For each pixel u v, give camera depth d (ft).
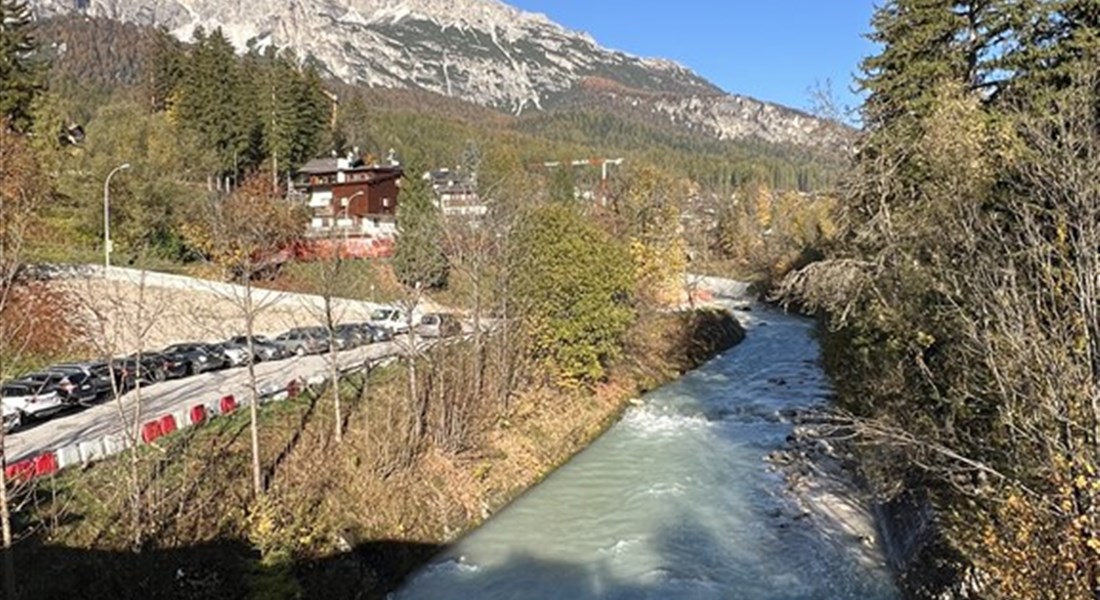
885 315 69.10
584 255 121.29
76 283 128.88
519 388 116.37
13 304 96.43
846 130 91.97
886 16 93.35
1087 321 36.91
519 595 68.18
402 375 108.99
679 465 102.58
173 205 172.76
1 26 169.78
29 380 86.17
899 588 64.13
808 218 240.73
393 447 84.89
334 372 84.02
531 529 82.99
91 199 162.91
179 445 73.82
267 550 61.36
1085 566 33.83
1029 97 72.28
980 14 85.66
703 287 291.58
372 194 257.34
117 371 98.02
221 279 153.58
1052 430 37.86
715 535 79.51
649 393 143.33
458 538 80.74
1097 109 50.29
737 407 131.95
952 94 76.13
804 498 88.12
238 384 104.63
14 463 65.82
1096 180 39.91
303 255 186.91
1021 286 42.98
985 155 63.98
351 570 67.56
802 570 70.33
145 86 306.55
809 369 163.02
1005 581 39.11
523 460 98.53
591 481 97.35
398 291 172.45
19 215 56.18
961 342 51.96
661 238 196.24
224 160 231.91
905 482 70.44
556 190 252.62
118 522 59.93
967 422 56.49
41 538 55.21
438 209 160.86
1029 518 38.06
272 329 148.05
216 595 58.13
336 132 348.59
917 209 69.87
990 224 50.39
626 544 78.07
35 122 171.73
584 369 123.13
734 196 389.80
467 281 139.44
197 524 63.16
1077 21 79.10
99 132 177.58
